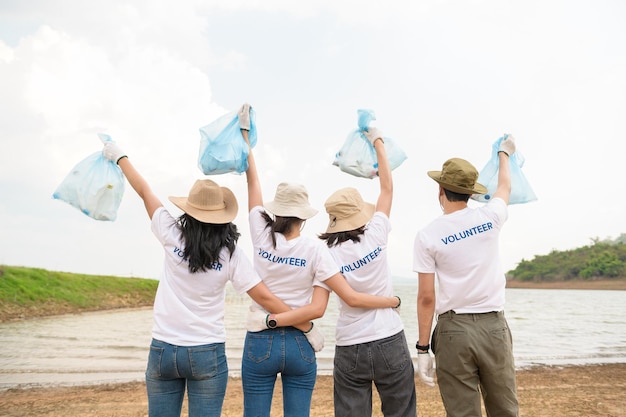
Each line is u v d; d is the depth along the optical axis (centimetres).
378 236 347
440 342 337
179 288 307
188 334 301
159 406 308
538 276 10838
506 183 370
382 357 334
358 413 344
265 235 330
